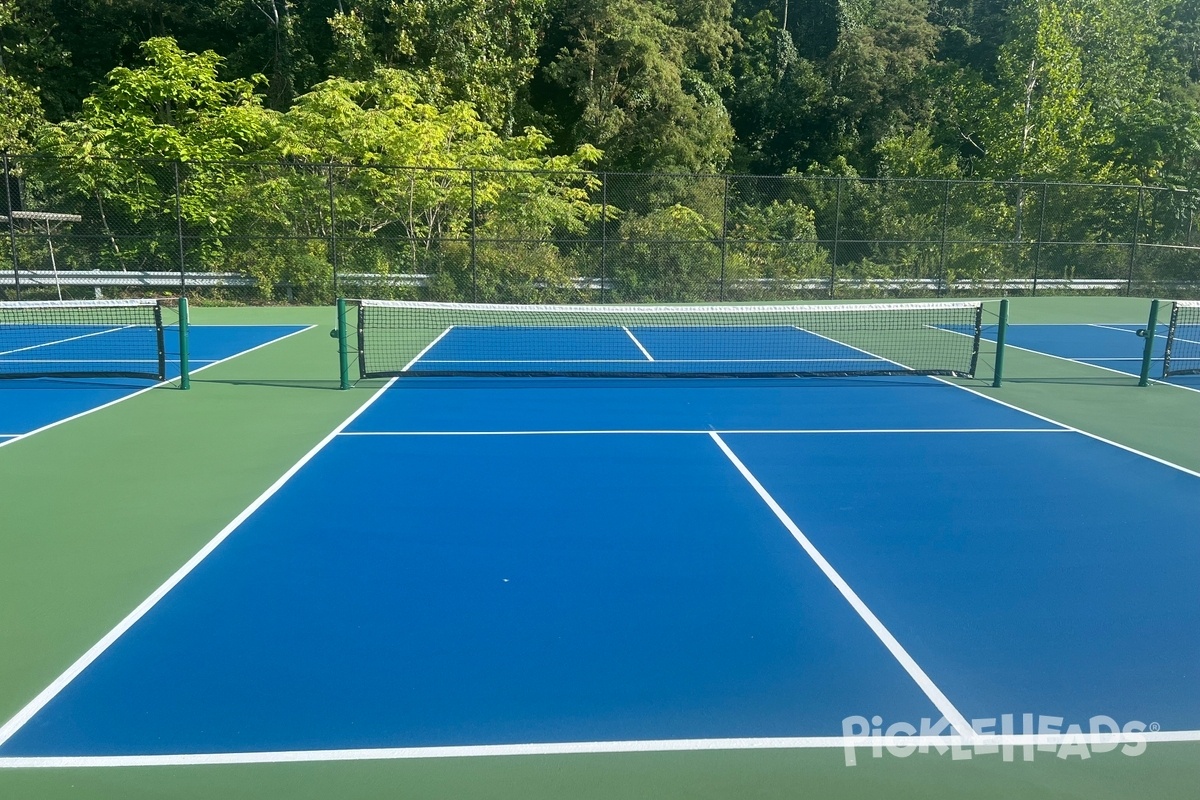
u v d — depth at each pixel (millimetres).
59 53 32500
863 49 41906
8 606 4520
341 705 3572
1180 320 20734
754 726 3445
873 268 26734
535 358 14469
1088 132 35281
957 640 4176
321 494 6480
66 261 22672
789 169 42812
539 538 5555
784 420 9281
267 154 24234
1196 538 5625
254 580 4855
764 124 43500
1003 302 11297
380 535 5594
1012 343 16469
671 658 3984
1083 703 3627
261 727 3416
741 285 25234
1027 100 35719
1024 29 36531
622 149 35812
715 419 9320
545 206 24656
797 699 3643
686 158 35562
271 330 17562
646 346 16141
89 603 4555
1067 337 17391
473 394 10742
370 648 4062
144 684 3734
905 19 44219
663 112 35719
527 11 33250
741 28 44750
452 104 28016
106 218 22969
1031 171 33781
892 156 37812
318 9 34250
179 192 21969
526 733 3383
